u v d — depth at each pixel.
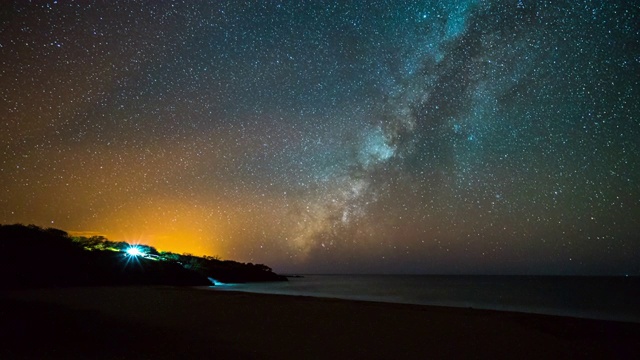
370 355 8.17
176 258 51.72
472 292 43.38
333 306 16.14
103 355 7.39
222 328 10.66
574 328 11.75
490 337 10.28
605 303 28.88
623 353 8.89
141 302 15.93
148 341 8.76
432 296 35.03
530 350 9.00
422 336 10.22
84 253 32.72
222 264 61.50
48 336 8.75
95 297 17.42
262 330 10.51
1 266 25.17
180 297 18.48
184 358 7.49
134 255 36.59
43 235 32.94
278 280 70.50
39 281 25.17
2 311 12.09
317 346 8.82
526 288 56.84
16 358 6.91
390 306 16.48
